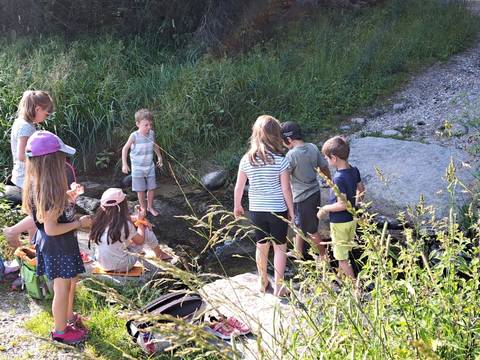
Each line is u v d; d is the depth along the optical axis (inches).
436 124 362.9
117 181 340.8
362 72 428.1
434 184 284.7
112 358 163.9
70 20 496.4
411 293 112.2
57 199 154.3
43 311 188.1
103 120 362.6
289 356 115.4
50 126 353.7
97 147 358.9
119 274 206.5
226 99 372.2
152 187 290.5
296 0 528.7
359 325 111.8
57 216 156.1
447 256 126.0
